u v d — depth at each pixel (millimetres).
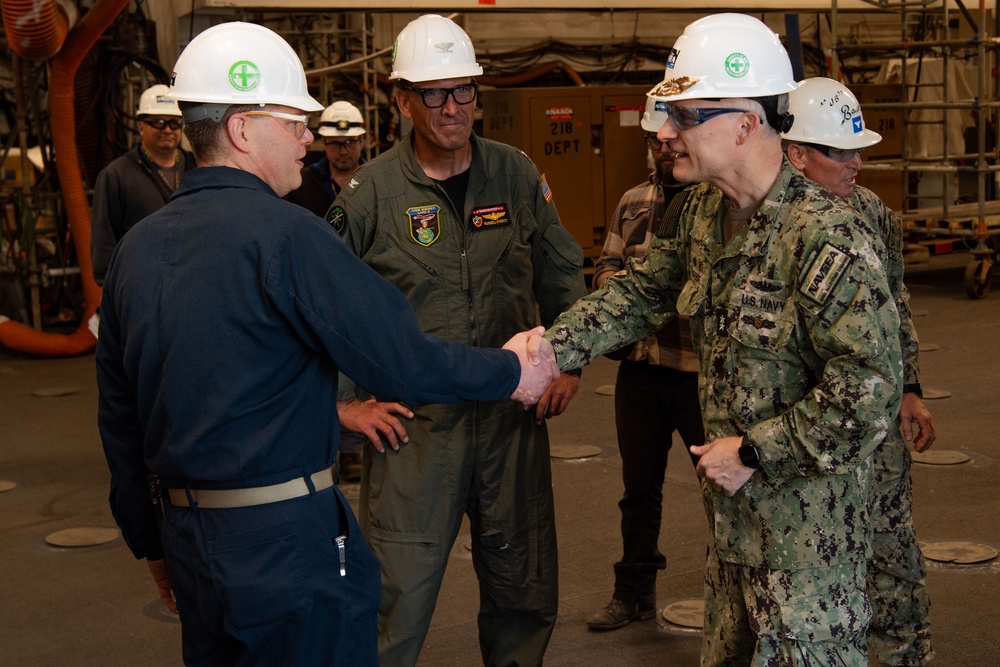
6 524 5051
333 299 2014
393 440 2783
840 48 10469
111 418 2234
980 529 4465
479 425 2840
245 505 2020
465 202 2854
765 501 2178
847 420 2027
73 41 8070
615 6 10672
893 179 12109
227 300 1990
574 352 2473
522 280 2943
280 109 2113
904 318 3016
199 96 2072
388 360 2061
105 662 3631
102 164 9555
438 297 2836
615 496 5141
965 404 6531
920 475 5203
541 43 14141
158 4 10266
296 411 2053
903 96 10453
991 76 11797
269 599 2008
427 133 2777
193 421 2008
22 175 9500
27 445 6414
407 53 2779
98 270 5457
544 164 10719
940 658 3357
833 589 2164
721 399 2250
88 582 4340
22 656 3680
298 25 11930
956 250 13570
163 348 2027
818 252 2064
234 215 2023
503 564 2932
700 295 2285
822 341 2062
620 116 10938
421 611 2814
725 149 2148
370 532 2852
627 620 3699
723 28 2170
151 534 2342
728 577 2320
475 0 10086
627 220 3510
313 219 2055
